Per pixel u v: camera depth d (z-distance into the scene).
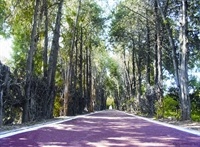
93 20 43.09
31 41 19.56
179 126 15.21
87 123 17.34
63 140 8.99
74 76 38.50
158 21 28.30
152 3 29.83
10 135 10.02
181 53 21.17
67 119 21.89
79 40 45.19
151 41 36.81
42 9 23.94
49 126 14.62
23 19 26.02
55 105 32.94
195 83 38.31
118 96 88.38
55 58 24.52
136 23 39.38
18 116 17.73
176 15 28.11
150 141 8.84
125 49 53.34
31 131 11.72
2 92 14.01
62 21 37.16
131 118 24.42
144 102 34.53
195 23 28.05
